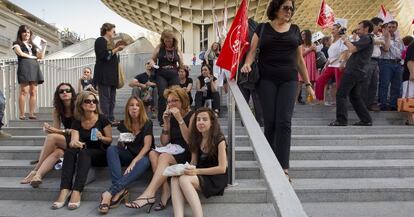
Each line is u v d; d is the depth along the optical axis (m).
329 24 8.43
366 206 3.75
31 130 5.97
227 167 3.92
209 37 26.94
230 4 25.25
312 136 5.36
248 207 3.71
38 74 6.86
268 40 4.00
